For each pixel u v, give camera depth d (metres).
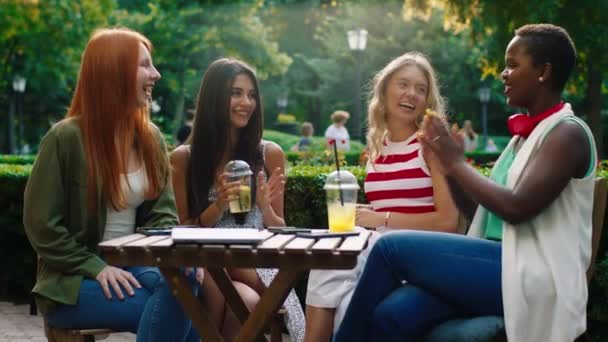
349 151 17.00
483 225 3.51
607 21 15.45
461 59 34.72
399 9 34.03
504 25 15.68
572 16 15.50
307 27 42.12
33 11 24.05
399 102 4.04
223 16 29.86
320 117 43.72
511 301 3.05
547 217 3.15
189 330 3.65
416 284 3.23
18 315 6.24
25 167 7.03
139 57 3.74
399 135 4.08
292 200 5.50
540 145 3.19
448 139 3.18
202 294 3.79
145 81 3.78
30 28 24.31
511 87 3.37
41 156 3.64
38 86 31.12
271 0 40.97
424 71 4.10
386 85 4.11
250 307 3.79
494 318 3.17
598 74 16.47
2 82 27.44
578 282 3.07
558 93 3.34
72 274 3.55
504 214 3.10
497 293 3.18
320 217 5.50
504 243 3.16
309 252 2.79
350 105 38.19
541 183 3.08
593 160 3.19
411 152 4.00
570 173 3.12
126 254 2.86
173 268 2.96
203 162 4.27
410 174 3.97
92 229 3.70
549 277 3.07
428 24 34.16
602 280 4.47
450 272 3.18
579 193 3.19
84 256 3.56
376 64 34.50
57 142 3.65
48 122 36.03
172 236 2.86
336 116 16.77
